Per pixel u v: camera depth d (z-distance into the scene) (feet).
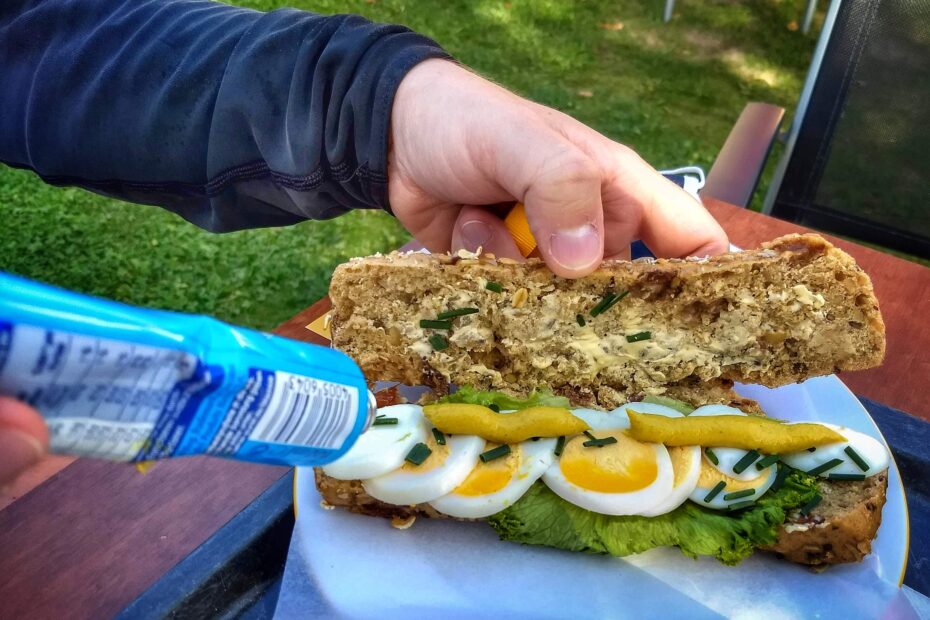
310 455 0.54
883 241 1.56
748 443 0.84
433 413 0.85
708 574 0.80
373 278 0.88
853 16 1.38
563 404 0.89
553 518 0.82
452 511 0.83
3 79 1.14
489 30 3.26
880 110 1.43
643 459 0.83
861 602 0.77
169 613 0.77
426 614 0.75
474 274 0.87
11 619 0.77
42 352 0.36
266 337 0.51
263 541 0.85
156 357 0.41
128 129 1.08
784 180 1.59
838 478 0.83
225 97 1.01
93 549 0.84
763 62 3.20
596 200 0.83
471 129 0.90
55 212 2.28
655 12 3.49
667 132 2.73
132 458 0.43
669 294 0.87
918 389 1.05
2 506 0.89
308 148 0.99
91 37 1.09
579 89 2.94
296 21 1.04
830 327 0.88
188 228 2.26
